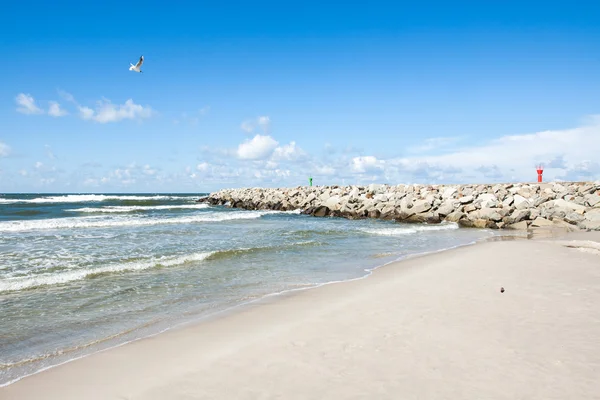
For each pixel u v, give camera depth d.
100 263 12.18
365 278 10.22
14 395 4.37
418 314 6.64
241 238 18.58
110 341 6.05
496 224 24.50
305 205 41.00
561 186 31.92
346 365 4.79
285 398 4.08
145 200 67.88
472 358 4.84
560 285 8.29
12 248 14.79
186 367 4.94
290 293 8.77
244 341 5.78
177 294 8.81
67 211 37.31
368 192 38.41
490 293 7.82
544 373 4.41
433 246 16.42
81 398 4.28
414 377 4.41
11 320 7.07
